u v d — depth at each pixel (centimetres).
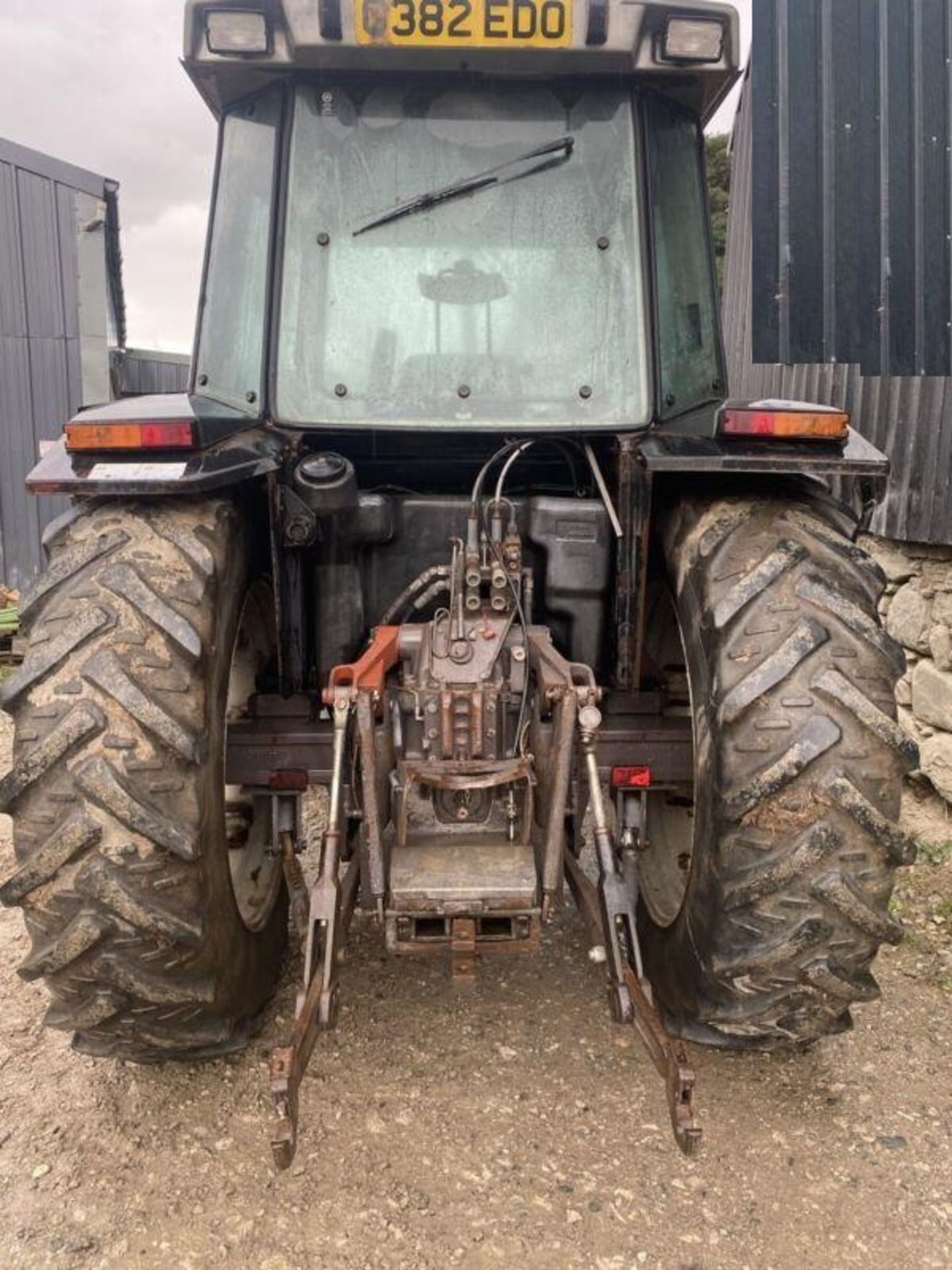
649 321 291
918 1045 304
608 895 235
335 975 232
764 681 229
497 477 332
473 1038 305
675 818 334
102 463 242
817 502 264
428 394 291
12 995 327
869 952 234
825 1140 264
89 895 221
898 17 429
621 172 293
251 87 296
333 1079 286
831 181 430
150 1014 240
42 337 1008
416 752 262
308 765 307
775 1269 224
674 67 280
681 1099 203
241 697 321
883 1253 228
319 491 268
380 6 269
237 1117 271
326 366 291
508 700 262
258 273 296
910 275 433
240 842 331
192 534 248
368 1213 239
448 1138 263
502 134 292
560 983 335
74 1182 248
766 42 427
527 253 293
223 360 301
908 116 430
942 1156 259
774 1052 299
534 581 295
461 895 234
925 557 484
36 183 982
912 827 467
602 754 299
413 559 296
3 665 777
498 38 271
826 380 566
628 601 282
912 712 498
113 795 220
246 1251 229
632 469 277
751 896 229
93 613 231
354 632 297
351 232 291
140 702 224
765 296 433
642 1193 245
